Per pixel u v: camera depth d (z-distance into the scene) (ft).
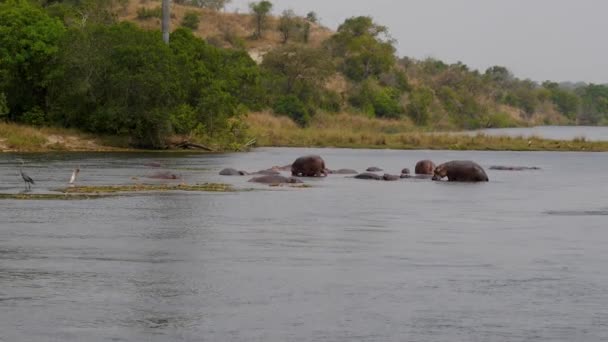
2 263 89.04
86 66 331.16
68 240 104.88
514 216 137.59
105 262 90.07
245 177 211.20
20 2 358.23
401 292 76.79
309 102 585.22
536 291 77.61
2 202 148.25
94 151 321.52
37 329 63.36
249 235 111.34
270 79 571.69
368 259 93.97
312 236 111.24
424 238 110.83
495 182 212.84
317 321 66.44
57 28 346.54
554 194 179.52
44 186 177.58
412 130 613.52
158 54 336.08
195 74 364.38
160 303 71.72
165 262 90.48
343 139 420.36
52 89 340.80
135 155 300.61
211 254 96.02
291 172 232.12
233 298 73.82
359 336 62.49
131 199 155.43
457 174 214.48
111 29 343.05
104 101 338.34
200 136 358.64
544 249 102.06
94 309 69.46
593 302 73.41
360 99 654.94
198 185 184.03
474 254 97.91
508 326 65.41
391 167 266.57
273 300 73.20
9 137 317.22
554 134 639.35
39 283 79.15
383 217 134.10
